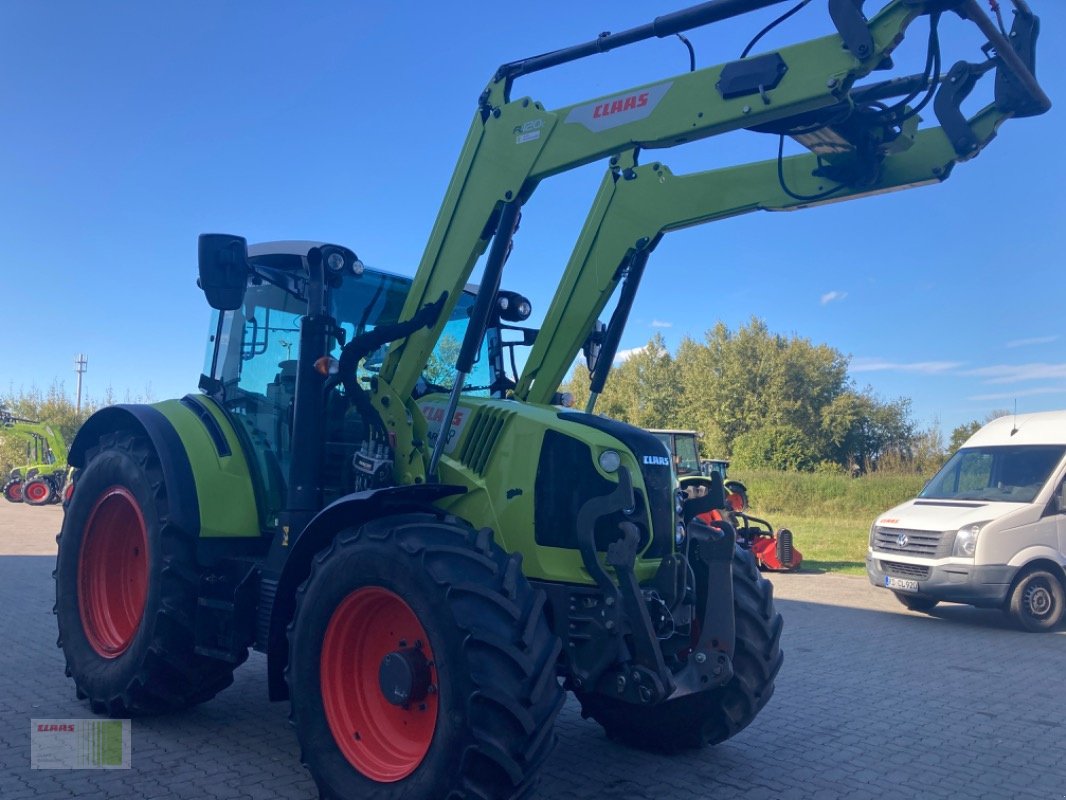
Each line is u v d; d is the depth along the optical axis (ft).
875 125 12.47
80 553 18.28
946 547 30.94
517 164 13.97
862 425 144.15
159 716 17.29
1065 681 22.39
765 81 11.60
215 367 18.53
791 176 13.92
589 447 13.05
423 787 11.02
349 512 12.97
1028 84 11.50
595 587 12.68
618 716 16.15
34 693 18.53
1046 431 33.35
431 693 11.97
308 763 12.59
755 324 144.25
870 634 28.84
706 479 18.67
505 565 11.76
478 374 18.24
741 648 14.98
